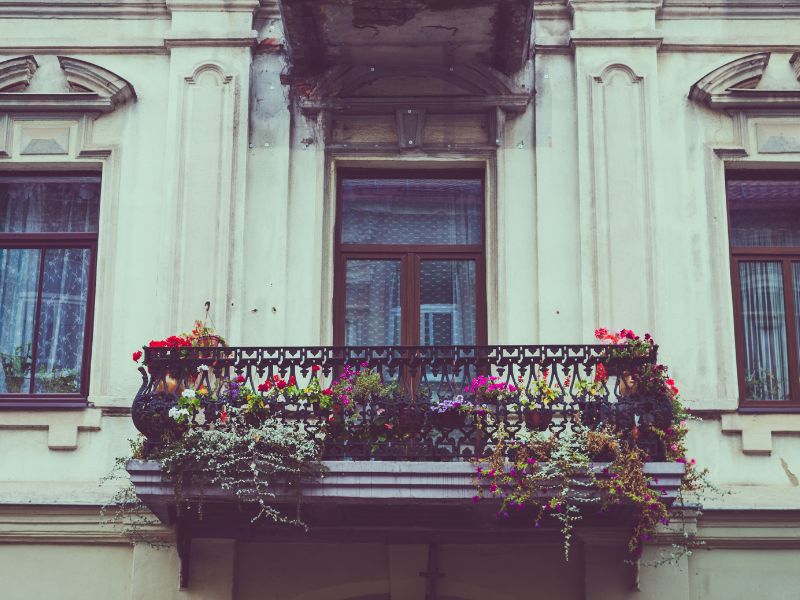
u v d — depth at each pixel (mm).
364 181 12469
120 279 11883
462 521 10789
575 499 10078
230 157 12047
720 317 11680
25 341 12070
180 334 11477
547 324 11664
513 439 10289
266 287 11797
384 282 12227
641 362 10461
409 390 11094
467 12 11383
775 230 12234
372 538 11078
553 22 12492
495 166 12188
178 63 12320
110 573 11117
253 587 11102
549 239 11891
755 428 11367
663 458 10250
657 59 12352
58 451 11453
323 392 10508
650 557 10914
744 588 10938
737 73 12227
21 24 12531
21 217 12367
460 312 12148
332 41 11938
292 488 10180
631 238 11789
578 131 12078
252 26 12469
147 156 12203
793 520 11000
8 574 11133
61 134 12281
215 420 10453
